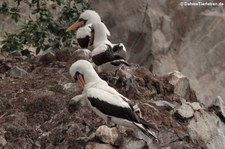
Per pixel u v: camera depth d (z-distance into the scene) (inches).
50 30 796.0
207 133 640.4
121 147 576.7
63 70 685.9
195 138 629.9
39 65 719.7
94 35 671.8
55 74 680.4
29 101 626.8
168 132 609.0
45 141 591.5
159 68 871.7
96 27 668.7
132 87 652.1
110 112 556.7
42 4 829.8
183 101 665.0
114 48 641.6
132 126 559.2
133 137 582.2
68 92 639.1
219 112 671.1
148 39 876.6
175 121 632.4
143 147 584.1
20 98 633.6
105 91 564.7
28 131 599.2
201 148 628.4
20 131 596.7
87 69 577.3
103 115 561.9
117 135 577.3
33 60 737.0
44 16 794.2
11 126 597.9
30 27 792.3
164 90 679.1
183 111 639.8
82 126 595.2
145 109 623.5
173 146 604.7
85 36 711.1
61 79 666.8
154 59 874.8
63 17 800.3
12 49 797.2
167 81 690.2
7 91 647.1
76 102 614.5
